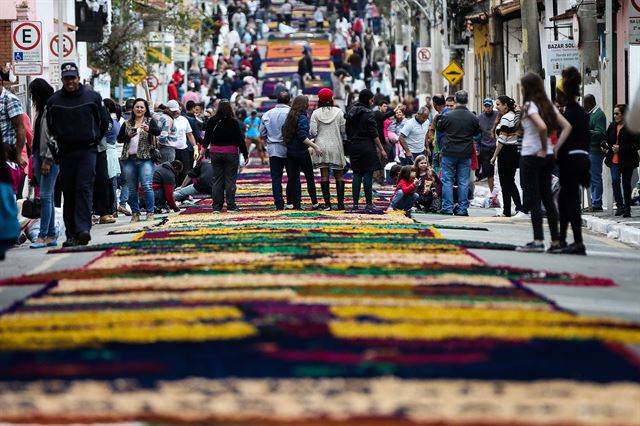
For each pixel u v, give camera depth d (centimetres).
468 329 1709
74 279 2309
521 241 3209
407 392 1366
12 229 2070
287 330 1698
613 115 4038
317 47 15100
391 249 2766
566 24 5981
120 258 2661
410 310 1862
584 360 1527
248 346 1600
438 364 1495
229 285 2161
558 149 2817
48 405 1330
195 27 9244
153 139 3972
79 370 1480
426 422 1253
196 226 3466
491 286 2166
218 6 15088
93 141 3036
